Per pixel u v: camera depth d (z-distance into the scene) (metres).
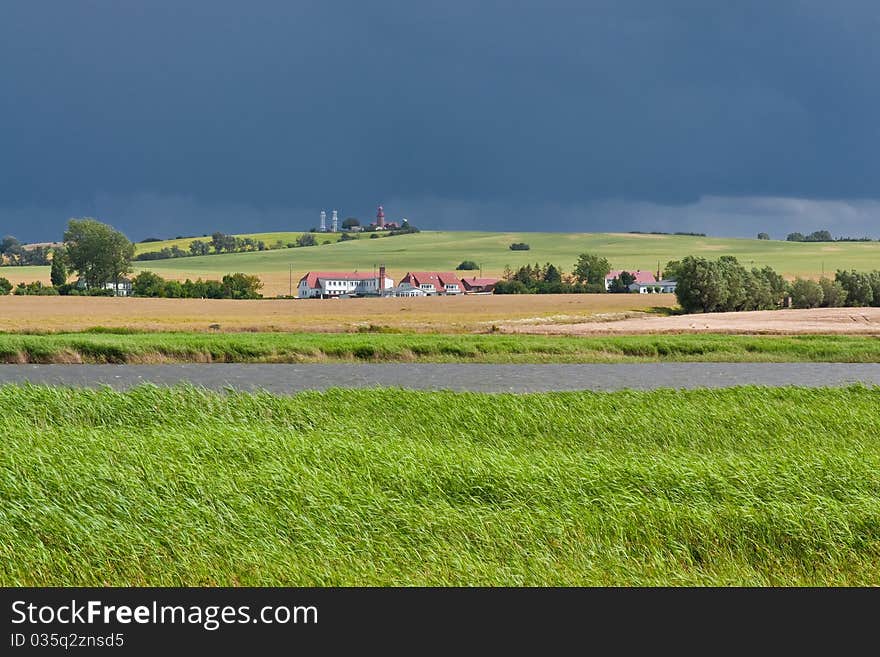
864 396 50.09
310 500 22.48
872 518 21.45
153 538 20.64
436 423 39.50
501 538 20.80
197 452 27.95
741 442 36.41
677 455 32.16
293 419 39.88
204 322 170.12
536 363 102.94
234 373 88.75
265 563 19.58
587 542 20.69
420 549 20.44
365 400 45.12
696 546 20.84
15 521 21.30
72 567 19.62
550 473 25.36
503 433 38.12
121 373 87.62
